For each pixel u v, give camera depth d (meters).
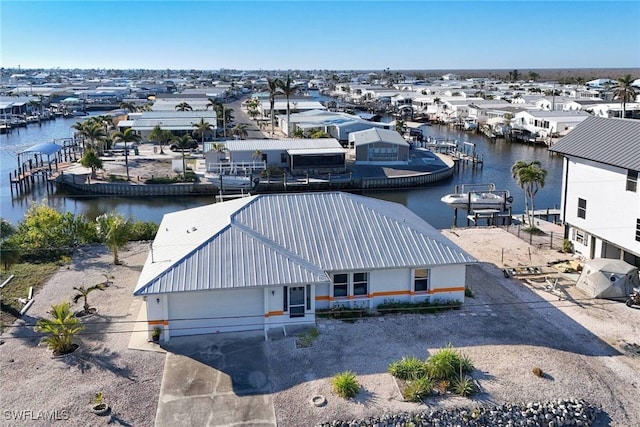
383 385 20.77
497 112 124.00
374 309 26.88
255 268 24.98
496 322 26.14
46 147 77.81
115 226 34.25
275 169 69.81
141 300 28.62
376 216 29.44
